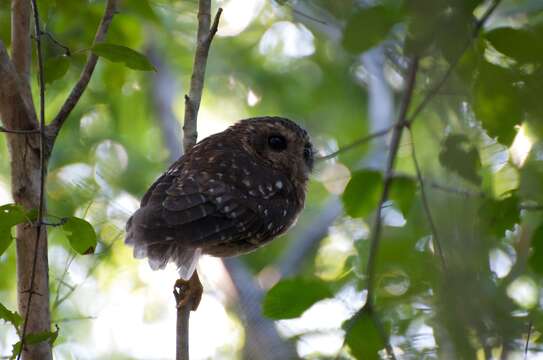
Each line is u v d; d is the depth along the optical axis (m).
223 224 9.48
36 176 8.73
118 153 17.09
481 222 9.05
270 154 11.12
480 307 8.53
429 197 9.42
